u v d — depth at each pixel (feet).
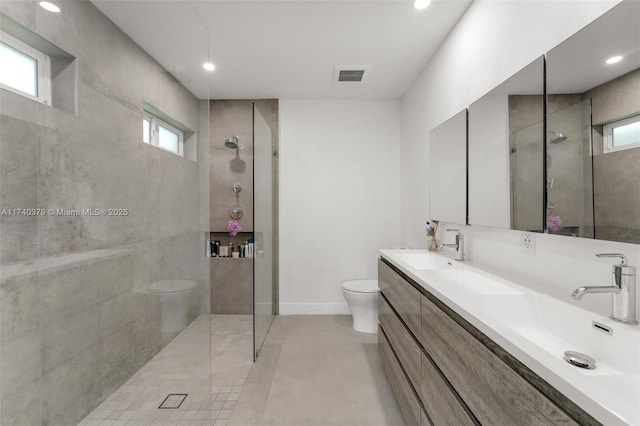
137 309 4.84
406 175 12.12
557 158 4.30
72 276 3.70
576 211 3.98
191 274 6.57
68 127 3.68
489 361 3.08
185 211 6.44
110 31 4.40
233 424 6.19
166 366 5.41
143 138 5.17
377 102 12.90
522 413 2.57
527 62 5.03
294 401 6.93
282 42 8.46
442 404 4.20
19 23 3.15
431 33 8.07
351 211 12.99
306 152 12.91
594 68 3.70
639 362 2.77
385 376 7.98
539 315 4.15
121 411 4.41
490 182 6.02
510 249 5.61
